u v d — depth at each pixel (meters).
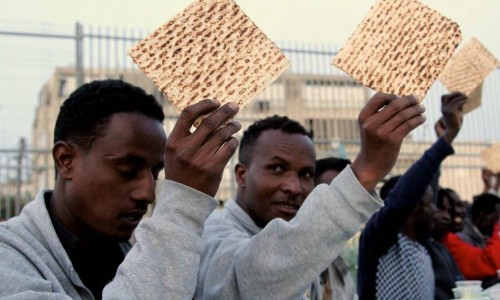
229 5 1.57
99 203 1.48
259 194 2.30
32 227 1.54
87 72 10.05
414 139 11.33
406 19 1.68
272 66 1.50
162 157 1.56
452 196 5.79
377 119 1.42
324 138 11.34
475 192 12.30
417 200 3.05
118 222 1.49
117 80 1.65
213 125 1.30
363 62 1.60
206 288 1.72
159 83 1.45
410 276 3.20
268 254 1.47
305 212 1.45
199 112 1.30
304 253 1.41
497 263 3.96
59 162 1.55
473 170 12.42
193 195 1.30
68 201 1.53
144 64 1.47
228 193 10.20
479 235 6.04
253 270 1.49
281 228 1.47
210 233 2.04
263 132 2.40
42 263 1.42
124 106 1.52
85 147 1.50
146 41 1.50
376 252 3.22
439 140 3.17
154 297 1.21
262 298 1.48
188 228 1.29
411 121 1.41
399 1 1.71
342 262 2.76
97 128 1.49
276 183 2.28
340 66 1.60
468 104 3.43
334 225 1.41
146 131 1.51
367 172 1.44
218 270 1.71
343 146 9.97
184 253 1.26
